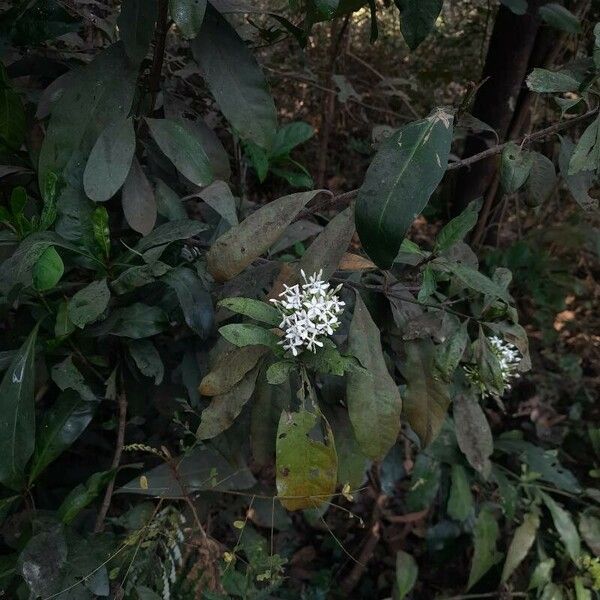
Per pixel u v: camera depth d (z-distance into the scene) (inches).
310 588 36.3
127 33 22.2
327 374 25.9
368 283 27.4
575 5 40.6
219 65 23.8
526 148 23.0
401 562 35.5
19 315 26.4
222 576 25.3
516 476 37.1
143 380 26.9
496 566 36.5
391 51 61.9
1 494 28.2
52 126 23.5
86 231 22.9
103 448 33.5
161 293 25.9
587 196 23.8
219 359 21.4
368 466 34.0
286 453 20.2
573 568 36.1
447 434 35.6
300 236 30.9
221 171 28.4
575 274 65.8
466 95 20.7
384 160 19.7
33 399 22.6
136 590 23.5
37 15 24.9
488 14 46.3
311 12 21.9
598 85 22.7
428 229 60.6
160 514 26.1
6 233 23.6
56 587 22.6
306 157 60.1
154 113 29.6
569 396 53.4
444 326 23.6
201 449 28.5
